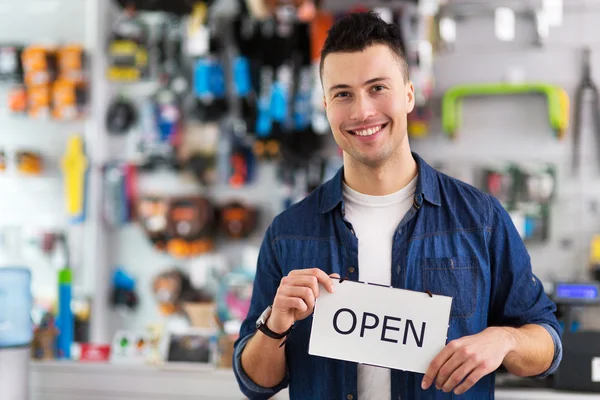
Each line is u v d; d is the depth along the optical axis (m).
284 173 5.08
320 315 1.68
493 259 1.72
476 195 1.76
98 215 5.39
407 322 1.65
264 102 5.04
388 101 1.62
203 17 5.16
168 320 5.40
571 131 4.82
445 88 4.99
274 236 1.85
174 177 5.48
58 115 5.34
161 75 5.39
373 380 1.70
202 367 3.21
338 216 1.78
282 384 1.81
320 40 4.89
